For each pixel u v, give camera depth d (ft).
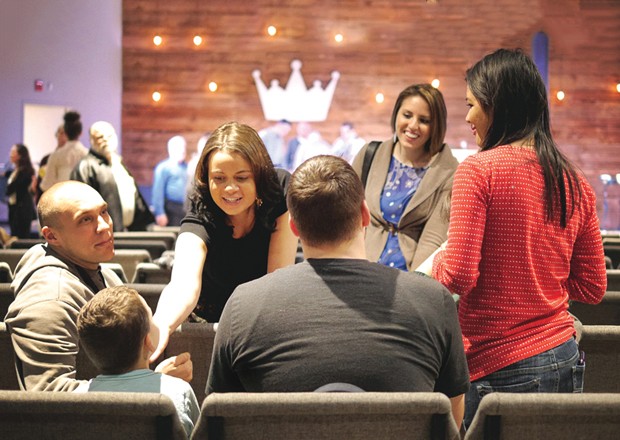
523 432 5.94
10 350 8.61
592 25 47.65
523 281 7.64
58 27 46.44
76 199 8.74
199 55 48.32
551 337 7.66
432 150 12.36
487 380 7.64
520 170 7.61
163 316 8.39
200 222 9.59
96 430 5.89
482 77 7.94
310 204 6.70
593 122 48.03
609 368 8.90
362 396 5.71
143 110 48.47
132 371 7.22
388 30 47.78
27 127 45.75
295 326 6.52
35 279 8.48
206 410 5.64
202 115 48.49
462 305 7.85
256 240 9.73
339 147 44.91
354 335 6.48
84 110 47.57
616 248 19.88
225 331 6.71
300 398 5.66
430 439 5.89
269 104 48.19
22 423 5.88
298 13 48.01
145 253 14.97
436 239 11.97
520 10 47.50
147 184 48.65
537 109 7.84
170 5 48.29
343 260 6.73
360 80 47.96
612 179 48.03
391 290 6.65
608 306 11.41
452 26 47.60
